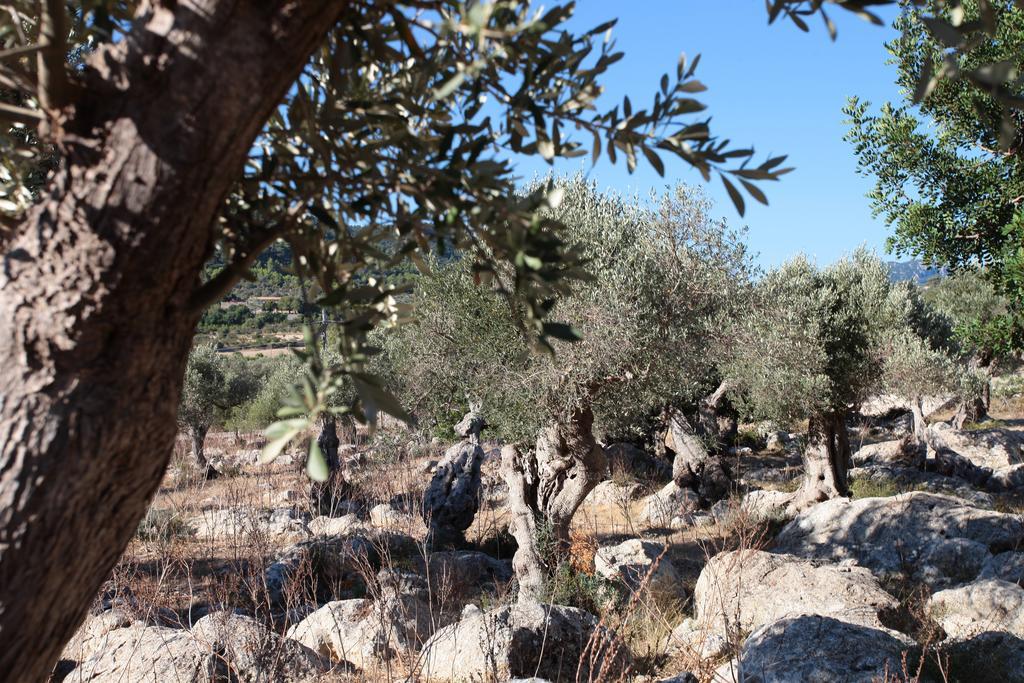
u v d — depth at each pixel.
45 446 1.35
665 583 10.55
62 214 1.37
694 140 1.65
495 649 6.66
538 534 10.98
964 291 25.64
